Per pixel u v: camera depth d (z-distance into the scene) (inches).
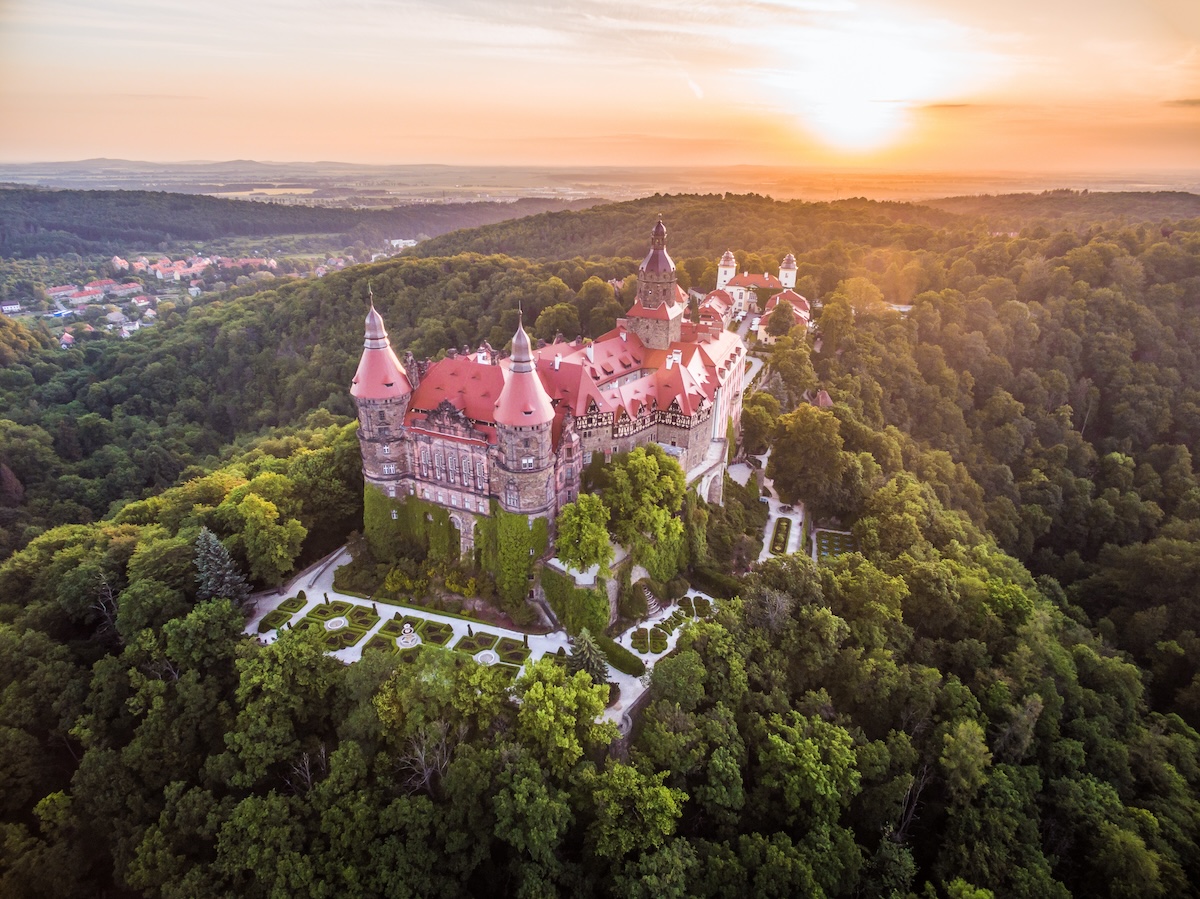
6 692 3383.4
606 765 2947.8
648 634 3897.6
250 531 4033.0
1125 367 7416.3
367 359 4136.3
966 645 3806.6
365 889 2760.8
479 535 4126.5
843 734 3129.9
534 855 2691.9
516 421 3735.2
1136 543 5378.9
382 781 2987.2
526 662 3240.7
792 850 2797.7
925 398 6899.6
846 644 3732.8
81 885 3107.8
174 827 3061.0
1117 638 4793.3
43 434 7406.5
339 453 4726.9
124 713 3486.7
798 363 6461.6
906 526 4601.4
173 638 3508.9
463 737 3051.2
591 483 4343.0
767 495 5428.2
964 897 2635.3
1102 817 3125.0
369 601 4146.2
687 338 5595.5
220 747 3385.8
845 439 5644.7
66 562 4175.7
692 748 3019.2
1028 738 3282.5
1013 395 7362.2
